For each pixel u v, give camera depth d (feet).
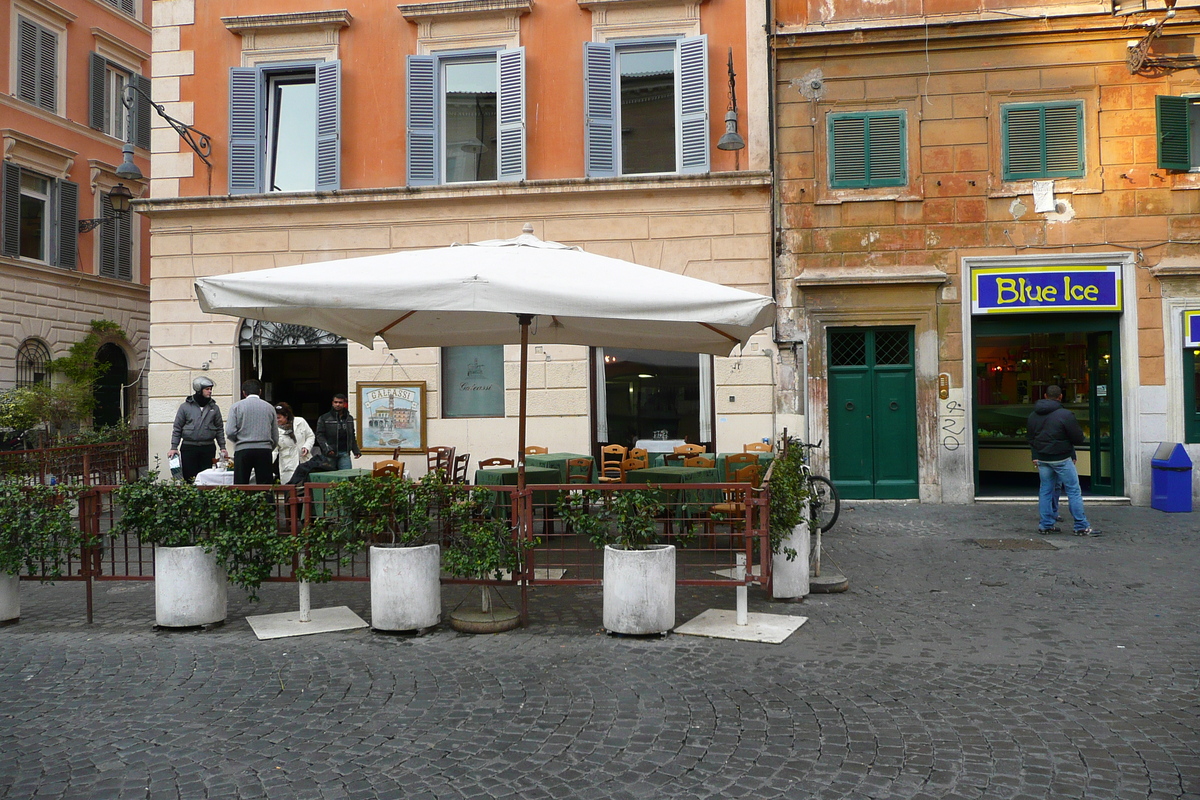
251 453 31.63
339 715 14.05
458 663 16.84
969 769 11.85
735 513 20.06
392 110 44.68
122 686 15.60
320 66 44.52
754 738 12.99
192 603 19.48
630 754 12.44
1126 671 16.10
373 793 11.27
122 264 71.92
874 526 33.73
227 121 45.62
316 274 18.88
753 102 42.52
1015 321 40.83
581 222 43.11
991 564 26.25
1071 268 39.91
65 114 66.54
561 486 19.36
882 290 41.09
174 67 46.03
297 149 46.32
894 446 41.34
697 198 42.45
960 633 18.83
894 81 41.29
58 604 22.30
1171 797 10.96
